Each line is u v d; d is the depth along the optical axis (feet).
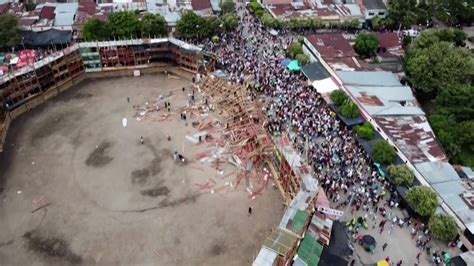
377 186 288.30
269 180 299.58
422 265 244.42
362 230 261.24
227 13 479.41
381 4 504.84
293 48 424.46
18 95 351.67
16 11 454.81
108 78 405.80
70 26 441.27
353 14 502.38
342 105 346.13
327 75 391.86
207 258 244.63
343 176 291.17
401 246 254.27
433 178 287.69
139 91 387.96
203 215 270.87
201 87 389.39
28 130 335.67
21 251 244.83
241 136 327.67
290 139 318.04
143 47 405.18
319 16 490.90
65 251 245.65
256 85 377.50
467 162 328.29
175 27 454.81
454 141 329.11
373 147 309.42
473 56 408.46
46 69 364.79
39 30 433.07
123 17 419.95
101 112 358.64
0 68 366.43
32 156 311.06
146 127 342.85
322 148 313.94
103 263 239.71
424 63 387.14
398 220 267.39
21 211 268.62
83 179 293.64
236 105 357.82
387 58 437.99
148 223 264.11
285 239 223.71
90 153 315.58
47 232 256.32
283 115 344.49
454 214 263.70
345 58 413.59
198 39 447.01
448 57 386.52
